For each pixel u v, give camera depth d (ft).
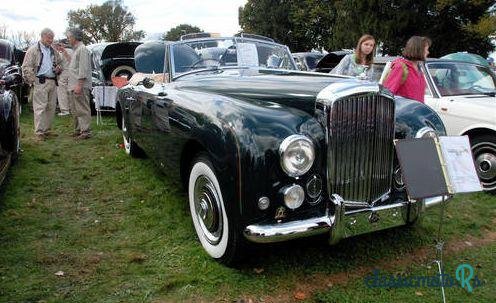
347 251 11.44
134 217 13.55
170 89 13.70
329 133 9.57
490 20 66.64
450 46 75.66
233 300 9.30
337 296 9.47
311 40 123.03
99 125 28.86
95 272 10.29
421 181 9.07
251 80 12.71
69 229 12.66
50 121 24.71
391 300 9.43
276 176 9.18
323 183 9.72
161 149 13.44
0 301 9.05
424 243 12.07
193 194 11.32
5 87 16.25
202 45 15.93
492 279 10.40
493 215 14.53
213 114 10.04
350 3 82.48
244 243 9.74
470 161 9.57
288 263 10.73
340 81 10.89
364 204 10.26
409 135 11.33
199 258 10.87
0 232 12.28
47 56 23.79
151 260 10.89
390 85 15.24
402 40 78.48
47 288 9.60
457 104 18.06
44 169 18.47
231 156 9.21
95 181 17.08
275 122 9.46
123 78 24.43
